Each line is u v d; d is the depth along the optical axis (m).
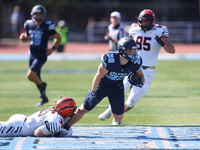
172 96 39.31
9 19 113.69
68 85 45.97
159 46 26.86
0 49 93.00
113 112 23.95
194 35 110.44
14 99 37.31
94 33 110.62
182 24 109.25
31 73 32.56
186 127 25.05
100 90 22.59
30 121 21.72
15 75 55.25
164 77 53.69
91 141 21.09
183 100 37.09
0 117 29.17
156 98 38.19
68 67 65.12
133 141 21.16
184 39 109.62
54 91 41.66
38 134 21.48
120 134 22.88
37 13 32.38
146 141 21.17
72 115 22.39
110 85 22.50
